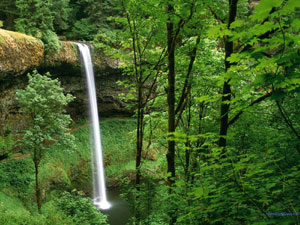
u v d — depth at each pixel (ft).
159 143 34.30
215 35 6.29
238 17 18.37
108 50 29.30
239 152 17.92
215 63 25.16
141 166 23.52
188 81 21.72
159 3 18.57
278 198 7.86
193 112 29.30
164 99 34.50
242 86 19.94
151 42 25.49
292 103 15.81
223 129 13.78
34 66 61.67
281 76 5.47
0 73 50.93
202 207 8.96
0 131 59.06
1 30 51.70
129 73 29.27
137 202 18.06
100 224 31.65
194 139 8.63
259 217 7.90
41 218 29.60
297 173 7.98
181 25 17.46
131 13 23.04
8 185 53.16
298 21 4.84
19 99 46.14
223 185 9.12
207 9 20.13
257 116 20.07
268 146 12.82
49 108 49.62
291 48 5.50
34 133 46.47
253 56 5.82
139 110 26.53
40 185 57.21
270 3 4.17
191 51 22.77
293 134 13.12
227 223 7.95
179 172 24.40
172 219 13.98
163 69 26.45
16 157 61.62
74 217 29.50
